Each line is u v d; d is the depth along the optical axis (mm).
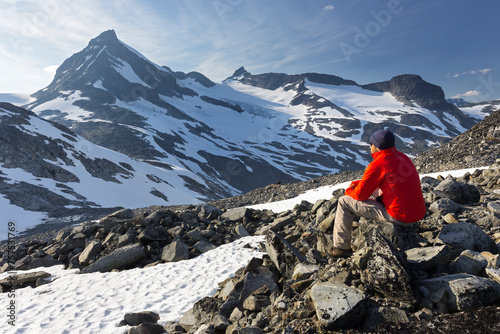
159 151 184750
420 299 2758
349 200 4242
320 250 5051
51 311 6246
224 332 4113
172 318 5492
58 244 10617
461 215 5504
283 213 11695
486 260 3121
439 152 30141
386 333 2506
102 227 11109
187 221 11328
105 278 7906
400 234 3830
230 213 12484
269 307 3660
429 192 6793
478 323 2270
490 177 8414
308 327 2836
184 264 8305
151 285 7160
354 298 2766
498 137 25234
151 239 9516
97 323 5504
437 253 3305
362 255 3398
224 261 8188
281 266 4750
